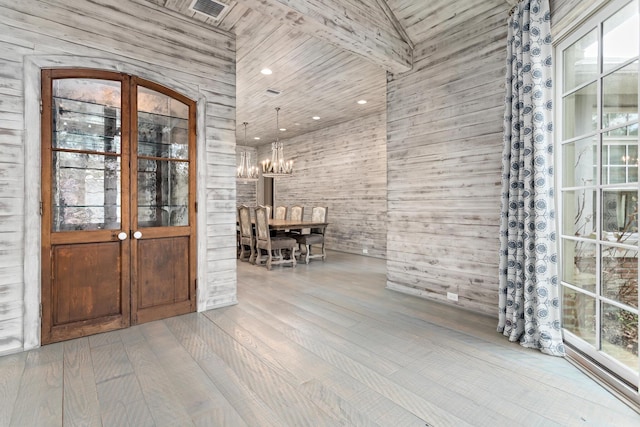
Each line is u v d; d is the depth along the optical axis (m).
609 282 2.11
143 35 2.92
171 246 3.13
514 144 2.69
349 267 5.75
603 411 1.74
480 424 1.65
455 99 3.44
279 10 2.67
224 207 3.47
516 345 2.56
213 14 3.17
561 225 2.57
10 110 2.34
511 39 2.76
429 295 3.75
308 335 2.73
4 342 2.33
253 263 6.09
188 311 3.23
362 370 2.17
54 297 2.54
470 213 3.33
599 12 2.14
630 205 1.95
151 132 3.02
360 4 3.23
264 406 1.78
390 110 4.18
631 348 1.95
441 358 2.34
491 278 3.17
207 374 2.10
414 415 1.71
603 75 2.13
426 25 3.55
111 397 1.84
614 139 2.06
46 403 1.78
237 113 6.90
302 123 7.79
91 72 2.67
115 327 2.80
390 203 4.20
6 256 2.34
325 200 8.30
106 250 2.77
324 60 4.31
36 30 2.43
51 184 2.53
